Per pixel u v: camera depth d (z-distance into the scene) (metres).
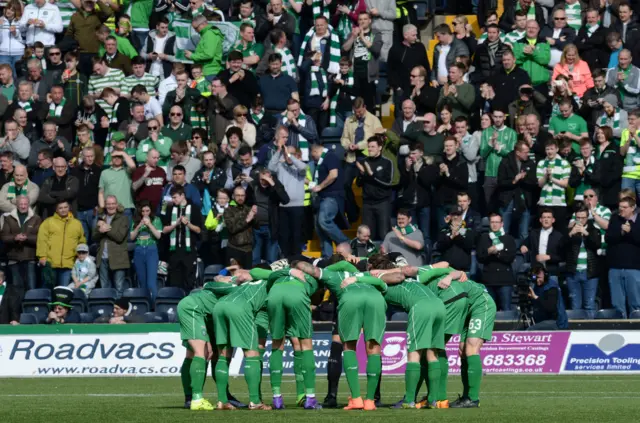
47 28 71.75
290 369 54.06
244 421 30.42
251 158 60.50
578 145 61.22
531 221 60.84
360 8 68.44
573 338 53.88
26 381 51.91
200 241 60.41
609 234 56.81
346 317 34.44
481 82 66.62
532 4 68.00
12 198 61.56
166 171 62.56
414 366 35.12
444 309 34.94
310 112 66.38
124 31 70.88
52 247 60.12
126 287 60.31
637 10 70.56
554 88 63.25
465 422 30.20
